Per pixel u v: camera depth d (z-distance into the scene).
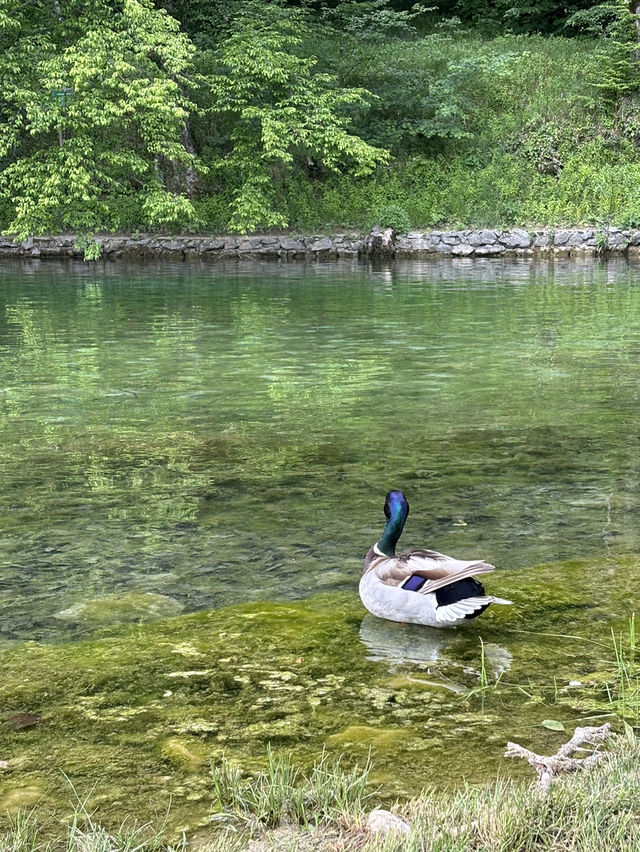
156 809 2.66
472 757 2.92
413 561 4.03
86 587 4.78
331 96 28.70
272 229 29.31
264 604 4.46
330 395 9.66
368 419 8.58
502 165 31.08
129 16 23.34
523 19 40.91
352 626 4.14
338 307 17.14
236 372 11.02
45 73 22.94
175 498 6.32
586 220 28.56
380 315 16.05
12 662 3.79
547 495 6.32
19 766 2.92
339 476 6.80
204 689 3.49
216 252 28.36
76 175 22.55
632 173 29.86
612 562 4.98
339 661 3.73
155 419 8.62
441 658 3.75
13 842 2.46
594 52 34.84
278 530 5.68
